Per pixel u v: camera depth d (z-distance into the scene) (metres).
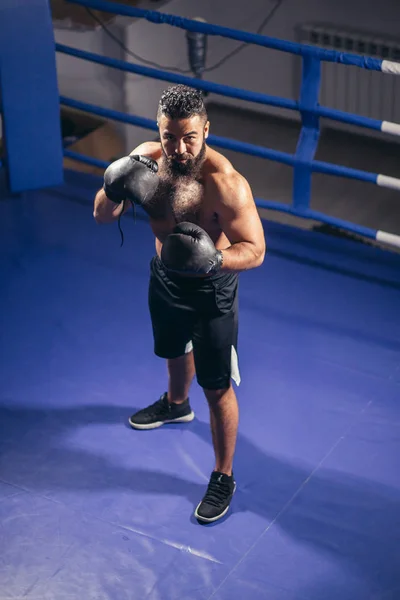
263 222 5.08
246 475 3.53
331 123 6.61
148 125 4.99
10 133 4.99
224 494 3.37
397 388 3.93
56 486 3.49
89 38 6.22
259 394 3.92
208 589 3.09
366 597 3.07
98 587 3.10
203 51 6.60
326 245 4.88
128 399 3.90
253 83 6.80
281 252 4.83
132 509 3.39
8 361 4.11
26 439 3.71
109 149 6.08
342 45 6.41
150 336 4.25
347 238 5.03
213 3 6.70
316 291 4.54
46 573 3.15
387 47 6.24
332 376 4.01
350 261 4.76
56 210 5.14
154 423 3.73
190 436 3.71
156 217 3.02
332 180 5.98
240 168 6.19
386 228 5.48
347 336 4.24
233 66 6.75
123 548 3.24
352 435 3.70
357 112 6.54
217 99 6.87
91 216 5.10
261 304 4.45
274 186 5.97
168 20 4.64
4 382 4.00
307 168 4.62
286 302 4.46
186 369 3.56
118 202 2.97
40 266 4.71
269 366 4.07
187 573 3.15
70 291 4.54
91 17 6.23
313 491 3.46
